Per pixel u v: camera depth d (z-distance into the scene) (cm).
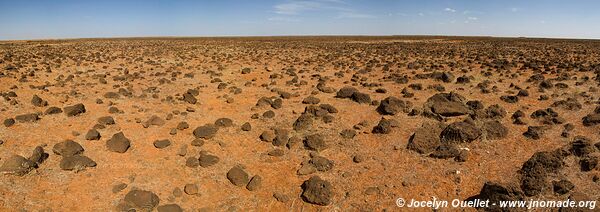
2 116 1159
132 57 2861
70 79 1739
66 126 1118
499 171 873
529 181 809
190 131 1120
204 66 2305
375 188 840
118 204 786
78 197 803
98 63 2425
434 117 1178
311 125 1145
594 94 1420
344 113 1256
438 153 944
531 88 1542
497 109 1183
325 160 937
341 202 808
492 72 1973
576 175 840
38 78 1786
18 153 946
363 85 1664
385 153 988
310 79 1853
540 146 974
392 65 2345
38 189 817
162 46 4484
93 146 1002
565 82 1641
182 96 1473
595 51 3594
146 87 1617
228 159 976
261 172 922
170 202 808
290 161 966
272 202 818
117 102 1368
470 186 833
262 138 1074
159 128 1137
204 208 791
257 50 3822
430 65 2308
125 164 931
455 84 1656
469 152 952
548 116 1148
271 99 1409
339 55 3156
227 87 1655
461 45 5059
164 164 941
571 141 989
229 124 1164
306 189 827
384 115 1227
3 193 789
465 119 1097
